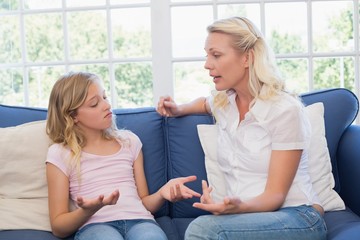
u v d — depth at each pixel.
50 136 1.63
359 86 2.33
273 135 1.45
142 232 1.42
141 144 1.77
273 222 1.30
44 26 2.59
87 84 1.61
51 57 2.60
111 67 2.40
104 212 1.53
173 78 2.41
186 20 2.48
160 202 1.60
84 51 2.61
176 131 1.85
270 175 1.42
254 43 1.50
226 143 1.62
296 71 2.46
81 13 2.58
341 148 1.84
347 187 1.79
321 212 1.51
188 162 1.82
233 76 1.52
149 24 2.61
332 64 2.45
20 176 1.61
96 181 1.59
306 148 1.49
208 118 1.86
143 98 2.67
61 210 1.50
